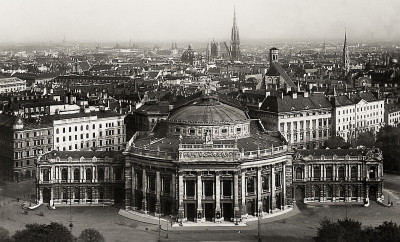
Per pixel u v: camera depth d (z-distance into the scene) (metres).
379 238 189.12
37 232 194.00
